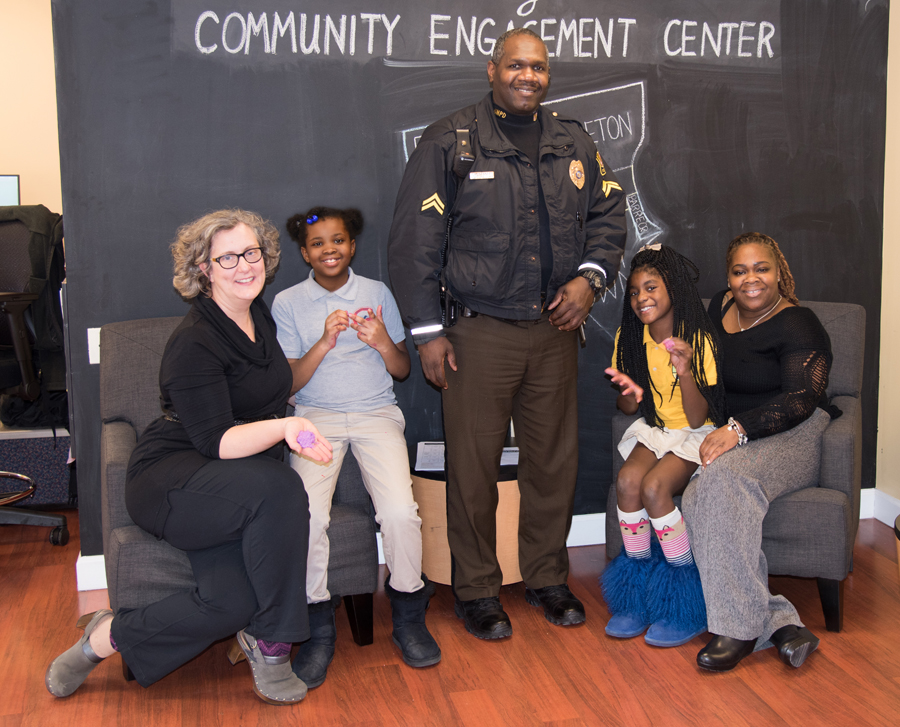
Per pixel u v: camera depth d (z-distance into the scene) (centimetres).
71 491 330
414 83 261
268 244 194
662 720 176
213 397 176
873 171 300
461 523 224
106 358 226
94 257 247
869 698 183
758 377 227
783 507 211
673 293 223
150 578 183
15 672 201
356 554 207
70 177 242
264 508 172
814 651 206
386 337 219
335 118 257
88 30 237
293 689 186
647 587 217
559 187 211
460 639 218
